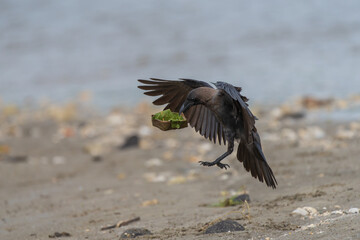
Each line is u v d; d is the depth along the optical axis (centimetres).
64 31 3619
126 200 1116
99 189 1238
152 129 1873
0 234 972
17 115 2255
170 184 1223
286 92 2092
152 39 3253
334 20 3145
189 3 3938
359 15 3181
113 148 1691
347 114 1744
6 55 3338
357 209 807
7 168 1495
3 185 1339
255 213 880
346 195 909
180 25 3438
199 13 3666
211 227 793
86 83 2720
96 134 1886
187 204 1031
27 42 3466
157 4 3997
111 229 909
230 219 856
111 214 1015
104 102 2336
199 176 1280
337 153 1261
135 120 2009
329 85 2111
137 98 2353
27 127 2045
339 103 1861
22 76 2939
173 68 2716
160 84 657
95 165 1498
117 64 2919
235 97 550
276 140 1500
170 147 1623
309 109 1864
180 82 654
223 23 3369
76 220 1004
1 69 3098
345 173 1074
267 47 2862
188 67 2684
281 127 1662
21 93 2669
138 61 2909
